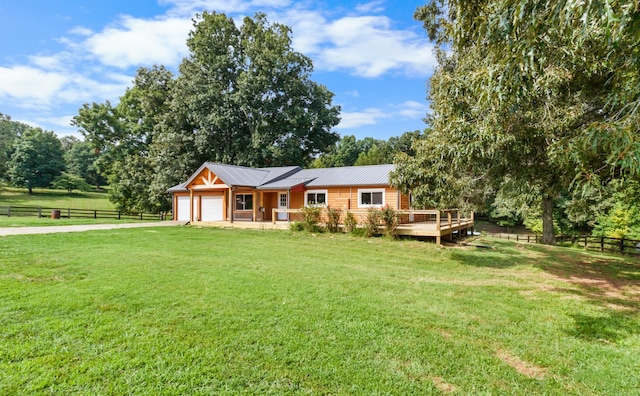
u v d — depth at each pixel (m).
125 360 3.51
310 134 31.31
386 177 17.77
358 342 4.11
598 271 9.27
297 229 16.59
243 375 3.32
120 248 10.52
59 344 3.81
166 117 28.30
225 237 14.56
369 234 14.53
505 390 3.21
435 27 13.28
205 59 28.62
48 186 59.47
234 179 20.06
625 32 2.84
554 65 5.59
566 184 7.46
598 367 3.67
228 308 5.15
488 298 6.25
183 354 3.68
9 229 14.65
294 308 5.26
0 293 5.51
